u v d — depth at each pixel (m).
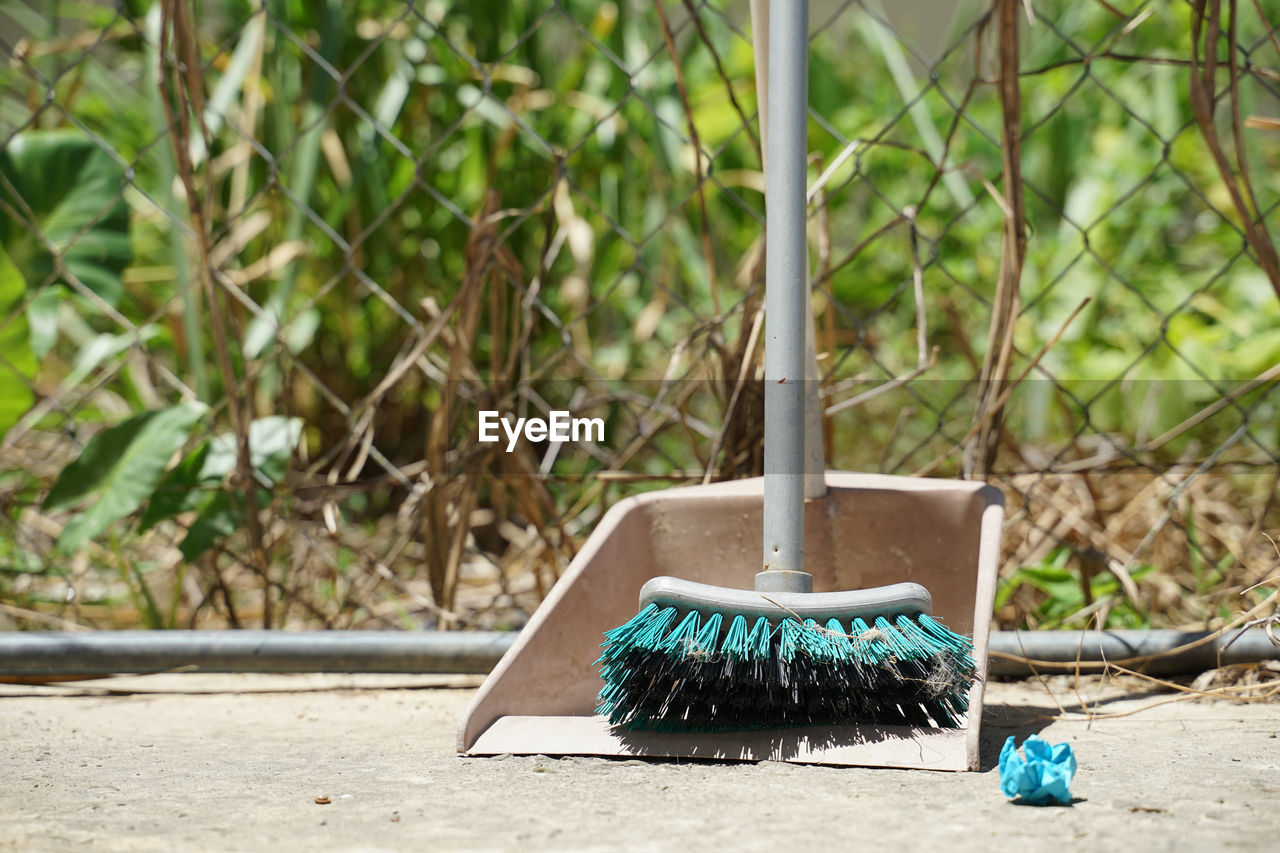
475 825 2.20
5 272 2.97
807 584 2.37
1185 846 2.15
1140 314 4.79
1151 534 2.80
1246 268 4.84
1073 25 5.34
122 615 3.04
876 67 5.79
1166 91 5.08
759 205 4.61
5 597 2.95
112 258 3.42
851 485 2.55
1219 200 4.96
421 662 2.63
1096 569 2.84
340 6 4.03
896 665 2.32
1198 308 4.71
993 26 2.69
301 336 4.10
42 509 2.83
